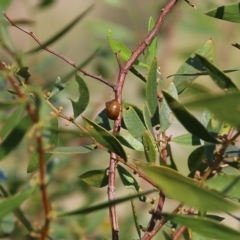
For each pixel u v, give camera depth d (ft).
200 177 3.04
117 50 3.34
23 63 3.13
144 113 3.15
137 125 3.20
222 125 3.10
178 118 3.01
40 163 2.92
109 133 3.10
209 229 2.93
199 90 2.93
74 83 4.32
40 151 2.92
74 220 3.92
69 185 4.26
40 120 2.91
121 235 4.00
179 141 3.22
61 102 4.31
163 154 3.17
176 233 3.15
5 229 3.47
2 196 3.36
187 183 2.84
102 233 4.10
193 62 3.30
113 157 3.19
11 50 3.06
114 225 3.17
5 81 3.30
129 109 3.21
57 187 4.28
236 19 3.22
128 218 4.07
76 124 3.19
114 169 3.19
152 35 3.26
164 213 2.95
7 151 2.96
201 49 3.30
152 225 3.13
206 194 2.83
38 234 3.08
